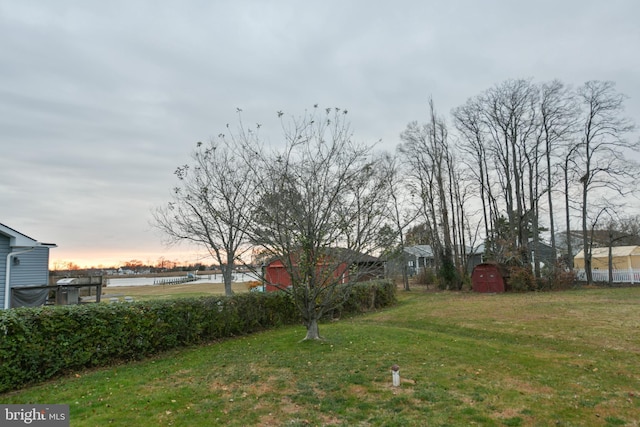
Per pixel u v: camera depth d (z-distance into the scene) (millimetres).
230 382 6043
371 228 9344
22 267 15992
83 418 4586
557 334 10578
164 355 8703
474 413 4613
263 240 8867
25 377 6328
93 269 58250
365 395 5301
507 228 30250
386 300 19578
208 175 19266
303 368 6762
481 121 30953
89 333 7406
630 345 8922
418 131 31984
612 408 4840
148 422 4414
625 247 34469
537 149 29188
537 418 4480
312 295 9125
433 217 30359
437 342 9023
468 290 27594
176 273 71688
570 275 25891
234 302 11336
